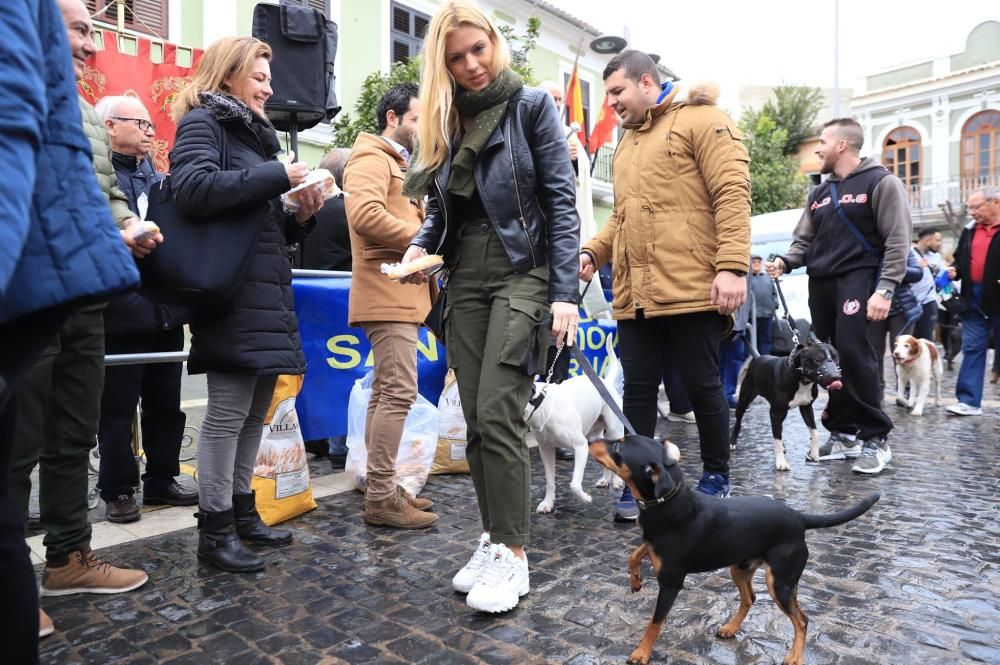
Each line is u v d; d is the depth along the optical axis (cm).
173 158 255
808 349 430
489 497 243
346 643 213
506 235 237
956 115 2808
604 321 558
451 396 431
